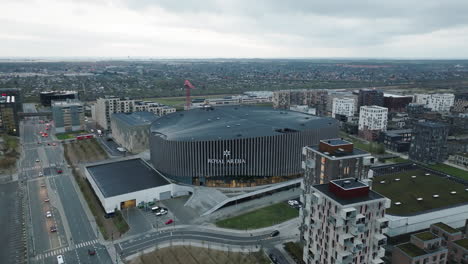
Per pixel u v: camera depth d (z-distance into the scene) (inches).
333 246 4215.1
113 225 6274.6
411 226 5713.6
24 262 5152.6
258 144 7657.5
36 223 6363.2
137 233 5974.4
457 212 5999.0
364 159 5103.3
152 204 7130.9
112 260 5182.1
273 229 6082.7
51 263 5118.1
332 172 4987.7
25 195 7687.0
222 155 7628.0
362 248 4168.3
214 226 6205.7
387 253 5231.3
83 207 7057.1
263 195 7559.1
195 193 7460.6
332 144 5246.1
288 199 7386.8
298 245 5438.0
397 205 6018.7
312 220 4655.5
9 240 5782.5
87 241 5733.3
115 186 7357.3
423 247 4640.8
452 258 4975.4
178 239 5772.6
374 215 4205.2
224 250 5428.2
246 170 7751.0
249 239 5757.9
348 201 4089.6
